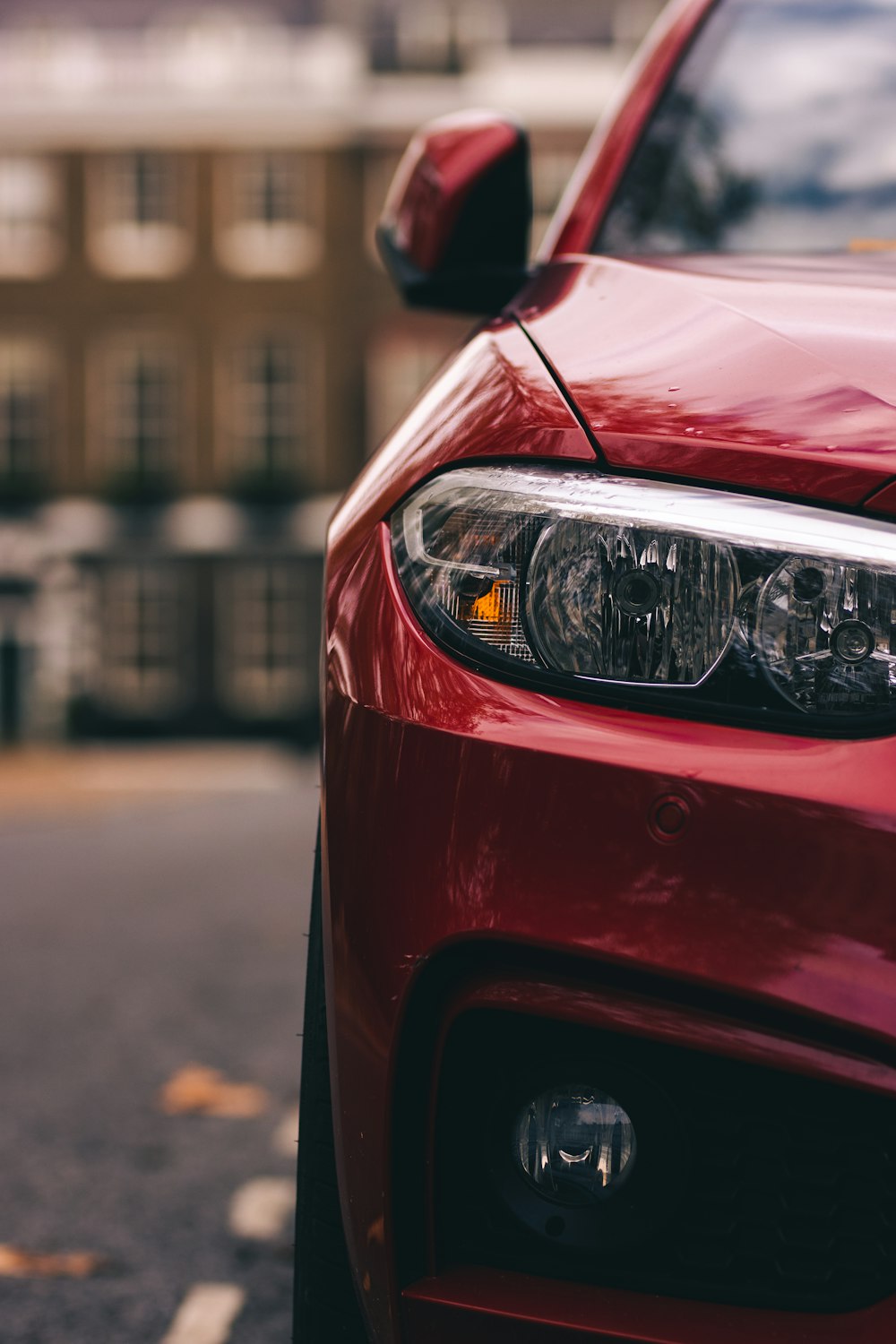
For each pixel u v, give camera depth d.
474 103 29.52
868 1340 1.20
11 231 30.59
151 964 4.96
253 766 27.75
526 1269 1.26
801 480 1.23
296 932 5.66
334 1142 1.31
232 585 30.56
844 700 1.18
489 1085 1.26
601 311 1.52
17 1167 2.88
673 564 1.23
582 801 1.19
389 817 1.24
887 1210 1.21
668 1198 1.23
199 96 29.94
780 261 1.74
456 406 1.41
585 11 29.62
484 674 1.25
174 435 30.53
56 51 30.39
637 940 1.17
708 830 1.17
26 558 30.48
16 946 5.36
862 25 2.18
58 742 30.45
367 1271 1.28
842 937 1.14
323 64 29.77
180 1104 3.28
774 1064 1.17
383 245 2.21
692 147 2.07
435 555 1.30
